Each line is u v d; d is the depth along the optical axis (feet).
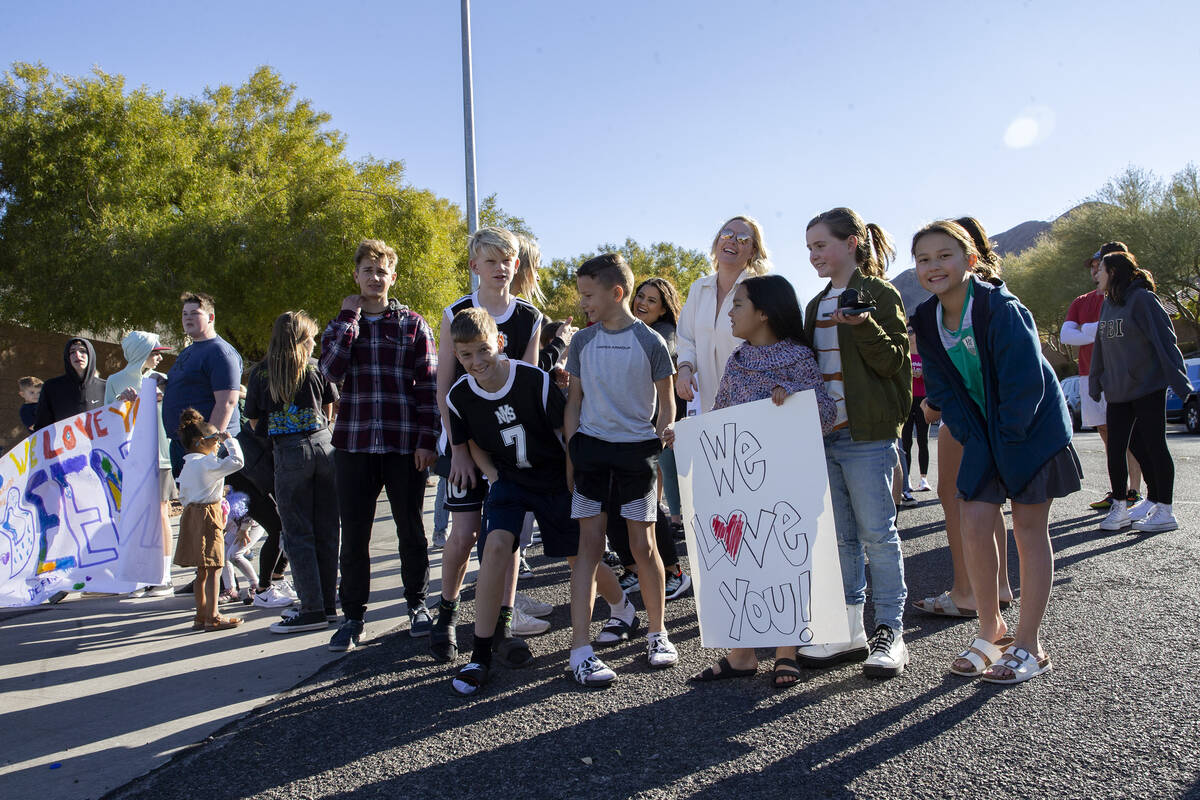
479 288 12.57
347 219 54.19
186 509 14.10
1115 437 17.87
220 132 61.98
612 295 11.08
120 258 47.50
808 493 10.19
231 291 51.98
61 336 53.88
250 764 8.47
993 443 9.78
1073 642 10.62
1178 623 11.04
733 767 7.74
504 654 11.36
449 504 11.87
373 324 13.12
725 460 10.69
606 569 12.31
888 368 9.96
